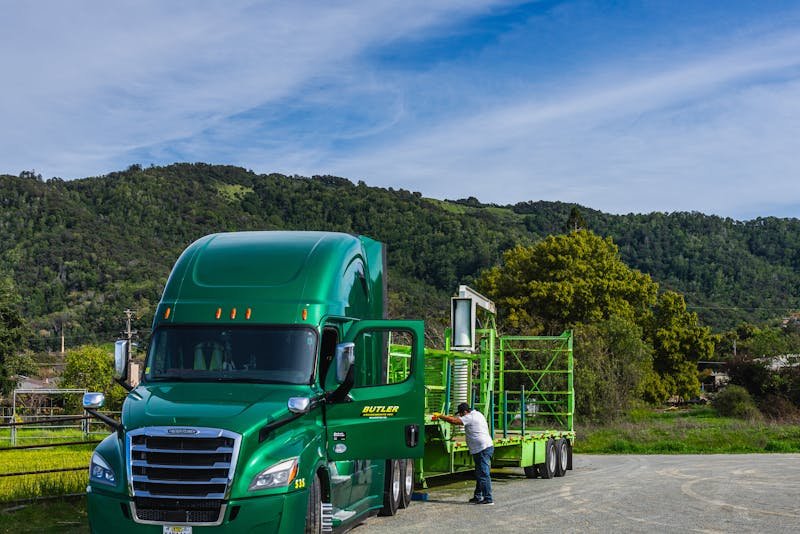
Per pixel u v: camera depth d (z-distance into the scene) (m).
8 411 58.81
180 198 185.25
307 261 12.34
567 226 87.75
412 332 12.22
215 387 11.18
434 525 14.14
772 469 26.80
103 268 138.00
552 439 24.50
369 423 11.81
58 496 15.64
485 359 24.44
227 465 9.98
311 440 10.91
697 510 16.20
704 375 98.38
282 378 11.36
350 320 12.77
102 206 170.00
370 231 181.38
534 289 62.34
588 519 14.93
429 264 155.50
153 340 11.83
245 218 187.50
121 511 10.11
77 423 58.03
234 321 11.70
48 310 127.56
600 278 63.97
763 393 63.38
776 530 13.81
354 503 13.22
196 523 9.93
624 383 53.72
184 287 12.11
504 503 17.31
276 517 10.11
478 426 17.31
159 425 10.18
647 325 72.56
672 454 38.56
